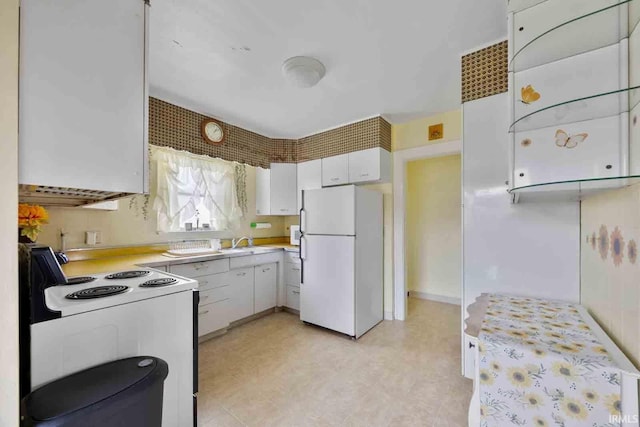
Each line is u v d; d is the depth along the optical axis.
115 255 2.39
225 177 3.27
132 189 1.02
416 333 2.71
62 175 0.86
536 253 1.53
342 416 1.56
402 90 2.34
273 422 1.51
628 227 0.87
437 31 1.61
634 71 0.92
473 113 1.74
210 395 1.74
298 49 1.77
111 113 0.97
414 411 1.60
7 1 0.74
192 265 2.40
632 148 0.92
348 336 2.63
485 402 0.95
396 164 3.09
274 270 3.28
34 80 0.81
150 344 1.17
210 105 2.62
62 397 0.81
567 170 1.08
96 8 0.95
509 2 1.25
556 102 1.11
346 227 2.63
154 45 1.73
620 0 0.98
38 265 0.90
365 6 1.42
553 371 0.86
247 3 1.39
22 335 0.90
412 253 4.07
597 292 1.17
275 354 2.28
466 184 1.73
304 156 3.61
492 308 1.33
